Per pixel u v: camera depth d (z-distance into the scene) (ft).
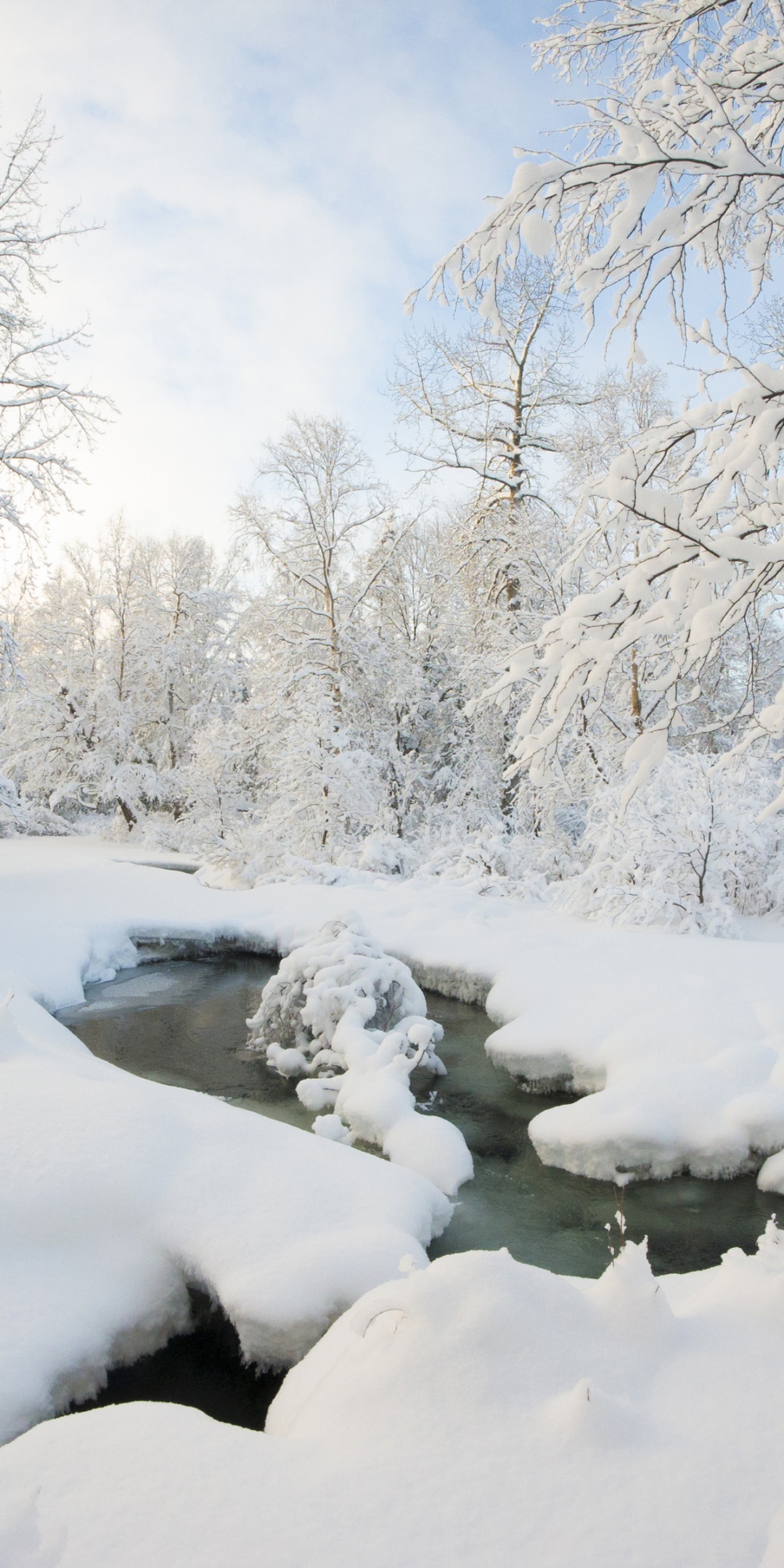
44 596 91.25
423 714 72.13
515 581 59.21
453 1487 5.73
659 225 10.33
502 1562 5.07
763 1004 20.99
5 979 27.66
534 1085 21.75
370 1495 5.71
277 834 56.39
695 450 11.17
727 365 10.27
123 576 92.68
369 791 57.31
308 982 24.86
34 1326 9.73
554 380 59.47
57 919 36.76
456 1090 22.03
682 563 9.68
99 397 46.47
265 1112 20.51
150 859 66.64
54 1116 13.11
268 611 65.41
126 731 87.92
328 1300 10.26
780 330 20.33
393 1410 6.57
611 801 34.94
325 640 64.13
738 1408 6.41
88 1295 10.43
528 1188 16.83
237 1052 25.25
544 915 36.47
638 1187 16.78
